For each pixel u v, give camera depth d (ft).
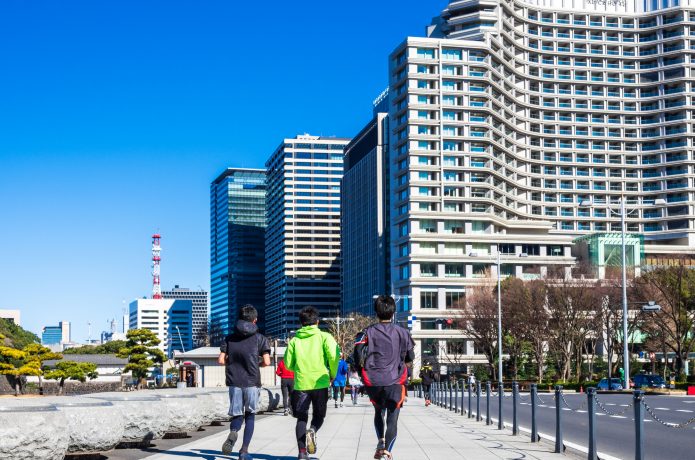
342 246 558.97
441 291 343.67
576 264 321.73
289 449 43.09
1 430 30.37
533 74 424.87
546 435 58.34
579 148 424.87
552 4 431.02
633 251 369.50
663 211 421.59
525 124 418.10
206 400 51.78
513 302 242.17
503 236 355.97
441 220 354.13
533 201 411.75
